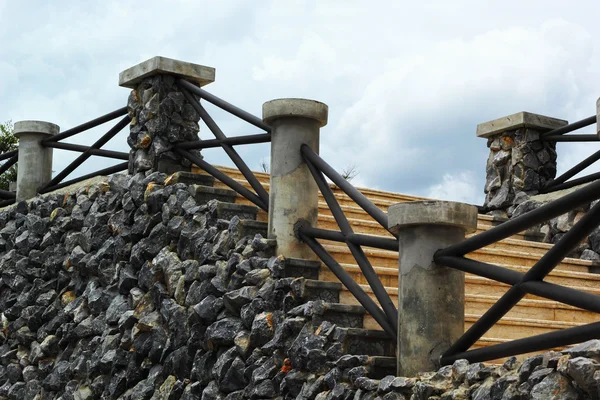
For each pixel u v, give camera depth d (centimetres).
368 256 700
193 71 853
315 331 604
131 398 747
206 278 712
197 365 692
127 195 839
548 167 952
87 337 839
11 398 905
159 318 757
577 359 405
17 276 955
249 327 657
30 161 1034
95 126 959
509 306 500
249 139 754
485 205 974
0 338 955
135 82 874
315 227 696
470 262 522
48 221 948
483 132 983
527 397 430
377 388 531
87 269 860
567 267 791
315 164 679
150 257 794
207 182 818
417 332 539
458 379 487
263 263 674
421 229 547
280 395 614
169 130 843
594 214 438
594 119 891
